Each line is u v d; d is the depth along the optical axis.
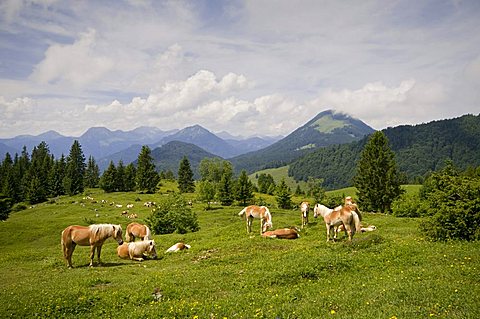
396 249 16.89
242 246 21.83
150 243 22.39
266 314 9.82
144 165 116.00
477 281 11.23
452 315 8.31
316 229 29.34
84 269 19.22
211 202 96.81
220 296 12.55
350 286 12.23
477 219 18.86
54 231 50.53
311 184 138.50
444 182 21.14
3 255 27.22
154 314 10.75
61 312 11.92
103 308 12.06
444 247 17.03
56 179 119.25
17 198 110.50
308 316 9.39
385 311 9.05
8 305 12.39
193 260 20.38
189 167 124.00
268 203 96.62
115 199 99.88
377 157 66.25
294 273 14.22
